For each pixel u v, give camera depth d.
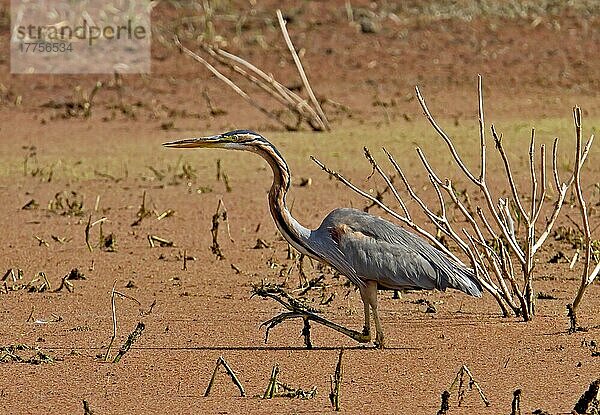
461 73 27.31
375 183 18.50
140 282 13.25
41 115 24.16
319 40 28.97
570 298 12.34
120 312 12.00
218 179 18.98
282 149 21.02
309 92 22.91
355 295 12.65
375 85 26.61
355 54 28.33
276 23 29.83
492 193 17.69
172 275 13.55
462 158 20.06
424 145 21.08
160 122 23.58
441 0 31.31
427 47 28.73
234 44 28.64
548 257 14.12
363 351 10.60
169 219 16.48
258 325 11.50
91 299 12.52
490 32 29.52
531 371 9.96
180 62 27.61
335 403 9.06
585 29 29.64
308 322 10.70
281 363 10.26
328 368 10.11
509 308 12.02
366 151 11.58
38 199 17.72
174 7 30.45
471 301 12.37
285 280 13.26
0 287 12.99
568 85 26.42
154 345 10.84
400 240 10.60
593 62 27.88
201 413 8.99
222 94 25.91
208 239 15.34
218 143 10.79
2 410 9.12
